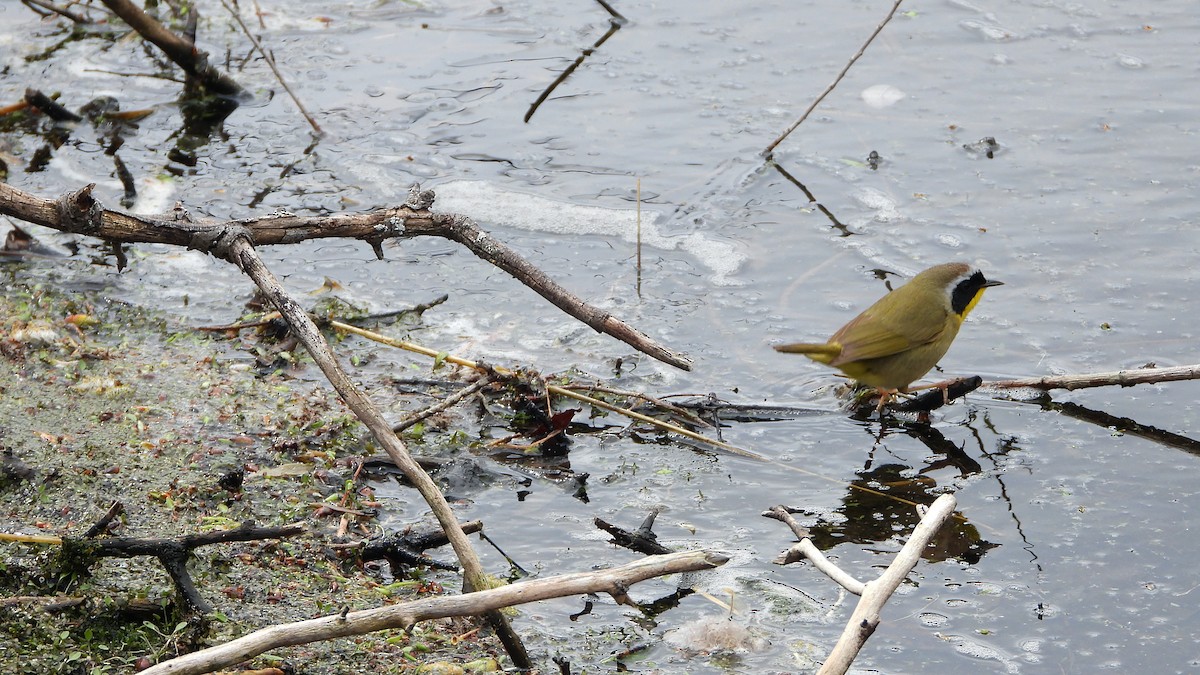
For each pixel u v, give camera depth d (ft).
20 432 31.22
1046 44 54.60
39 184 45.16
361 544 27.32
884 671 24.43
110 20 58.23
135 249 42.86
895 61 53.72
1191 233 41.24
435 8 59.93
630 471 31.68
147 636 23.34
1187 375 32.65
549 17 58.65
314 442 31.81
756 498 30.53
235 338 37.27
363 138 49.01
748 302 39.32
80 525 27.20
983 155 46.62
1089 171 45.21
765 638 25.32
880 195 44.70
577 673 23.97
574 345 37.50
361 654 23.68
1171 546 28.22
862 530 29.14
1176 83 50.78
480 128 49.65
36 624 23.24
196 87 51.67
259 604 24.97
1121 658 24.84
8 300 38.52
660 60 54.60
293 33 57.36
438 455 31.71
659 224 43.62
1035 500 30.19
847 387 35.17
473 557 22.68
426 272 41.78
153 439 31.35
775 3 59.31
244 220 27.17
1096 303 38.19
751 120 49.67
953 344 37.04
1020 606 26.43
